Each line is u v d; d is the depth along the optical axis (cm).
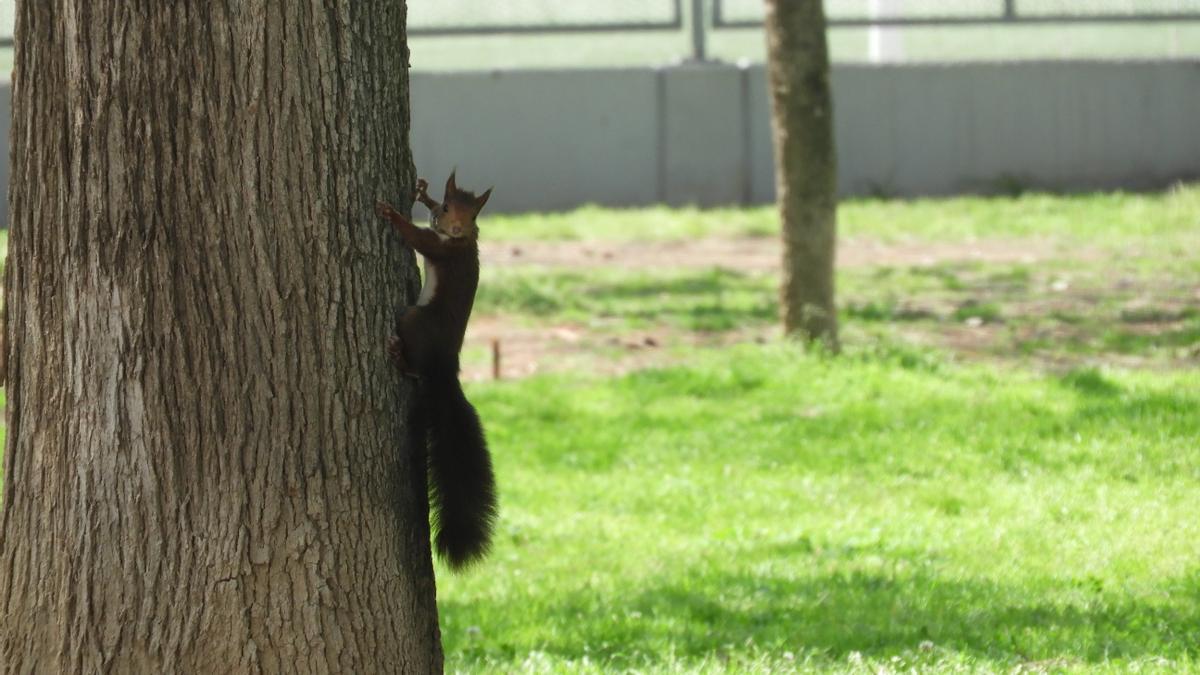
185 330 619
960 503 1337
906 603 1038
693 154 3519
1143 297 2242
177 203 615
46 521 638
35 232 632
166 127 612
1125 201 3269
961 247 2858
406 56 693
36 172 629
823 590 1091
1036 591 1057
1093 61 3544
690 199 3525
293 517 636
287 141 627
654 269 2680
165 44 608
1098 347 1922
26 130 631
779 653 938
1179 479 1343
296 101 627
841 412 1648
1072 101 3544
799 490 1411
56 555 634
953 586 1082
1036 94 3544
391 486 675
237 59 615
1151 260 2562
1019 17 3516
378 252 669
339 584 646
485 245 3002
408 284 700
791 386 1767
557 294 2402
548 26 3456
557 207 3506
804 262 1914
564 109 3488
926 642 922
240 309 624
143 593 625
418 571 698
